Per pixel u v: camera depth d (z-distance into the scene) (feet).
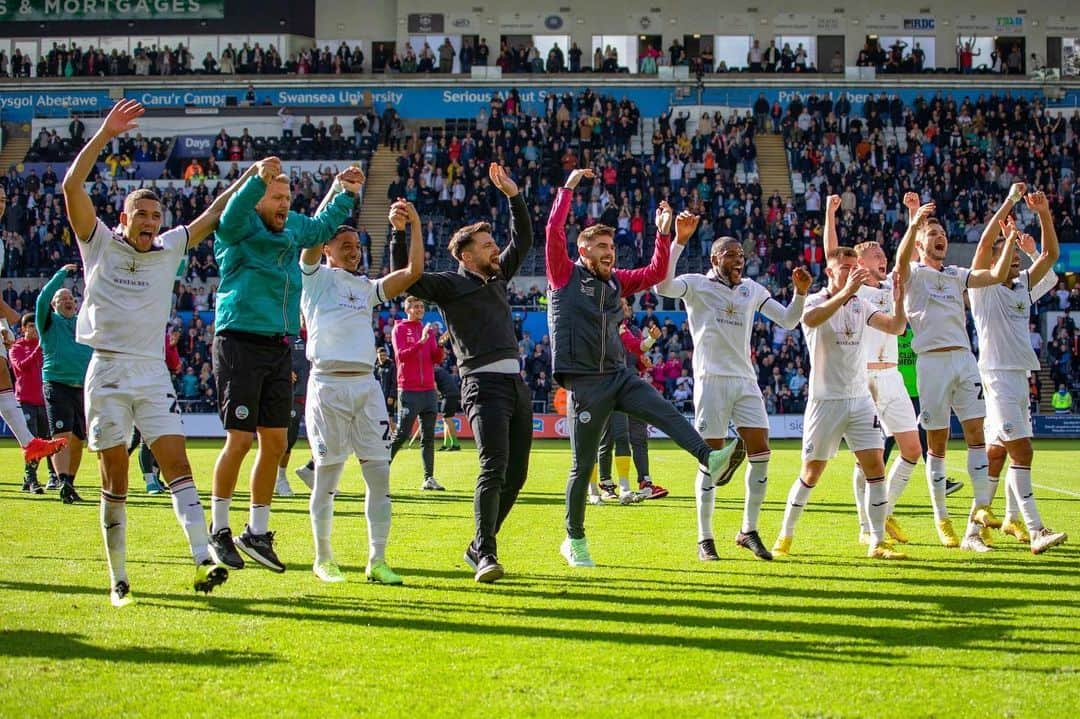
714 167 109.50
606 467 37.45
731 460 20.97
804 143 115.65
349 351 21.62
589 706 13.21
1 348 31.68
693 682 14.26
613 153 114.62
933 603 19.40
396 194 109.29
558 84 123.54
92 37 131.13
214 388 91.50
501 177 22.93
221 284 21.45
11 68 129.39
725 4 133.18
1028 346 26.86
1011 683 14.25
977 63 132.87
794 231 102.01
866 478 25.22
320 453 21.62
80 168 18.44
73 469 36.42
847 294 23.49
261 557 21.29
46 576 21.74
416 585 21.12
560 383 23.73
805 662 15.29
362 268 106.01
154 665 14.97
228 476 21.21
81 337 19.17
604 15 133.49
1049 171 109.19
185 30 130.41
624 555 25.12
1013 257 27.37
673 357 92.43
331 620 17.83
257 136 120.47
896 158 113.19
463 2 132.98
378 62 133.80
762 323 94.48
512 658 15.43
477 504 21.74
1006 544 27.43
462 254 22.24
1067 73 131.64
